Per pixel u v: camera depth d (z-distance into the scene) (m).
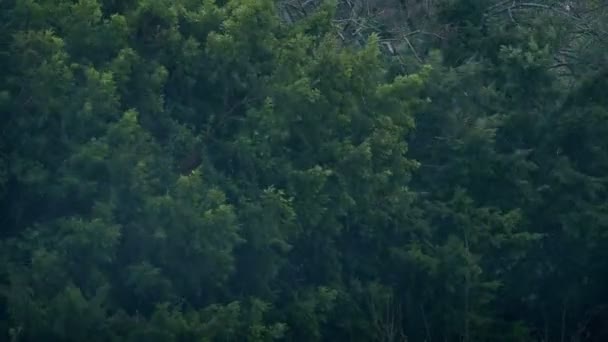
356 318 44.50
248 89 43.00
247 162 41.88
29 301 35.78
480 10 54.03
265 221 40.38
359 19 56.72
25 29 39.62
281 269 43.09
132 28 41.78
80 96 38.81
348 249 46.06
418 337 47.00
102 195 38.34
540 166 50.81
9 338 36.12
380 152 44.31
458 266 46.22
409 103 46.03
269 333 39.44
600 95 51.56
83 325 35.91
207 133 42.31
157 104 41.12
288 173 41.94
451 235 47.41
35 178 38.22
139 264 38.16
